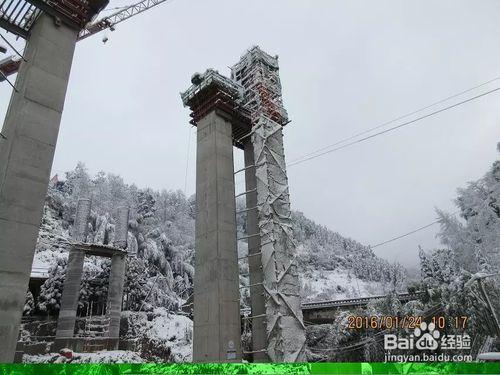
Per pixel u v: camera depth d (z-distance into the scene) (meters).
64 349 42.56
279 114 37.09
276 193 32.59
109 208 134.88
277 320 27.89
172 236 138.38
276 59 41.28
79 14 25.78
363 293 174.38
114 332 49.53
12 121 21.95
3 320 18.17
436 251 85.06
